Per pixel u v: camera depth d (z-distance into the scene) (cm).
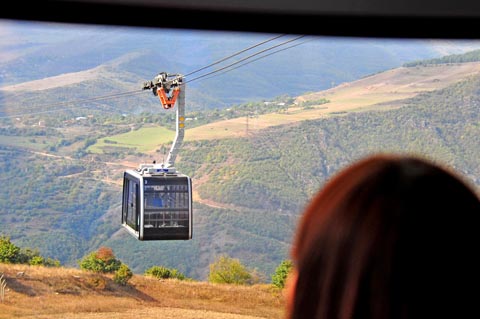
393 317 68
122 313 3378
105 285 3672
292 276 74
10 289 3412
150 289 3631
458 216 70
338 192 74
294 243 75
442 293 68
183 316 3316
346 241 71
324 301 70
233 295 3619
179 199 1677
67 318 3272
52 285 3597
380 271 69
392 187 72
